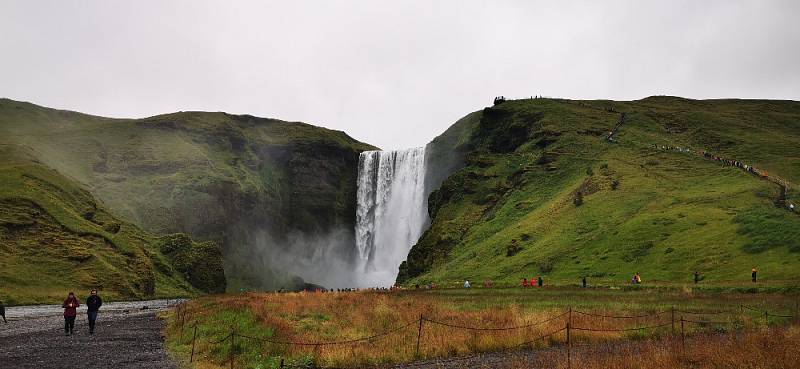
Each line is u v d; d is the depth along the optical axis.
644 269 69.44
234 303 45.50
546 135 157.25
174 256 141.75
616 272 71.81
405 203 199.00
